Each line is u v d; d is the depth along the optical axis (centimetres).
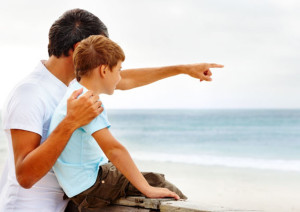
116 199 216
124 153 205
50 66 238
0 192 241
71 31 233
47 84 231
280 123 4897
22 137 211
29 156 201
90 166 214
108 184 212
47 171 203
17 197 222
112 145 204
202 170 1852
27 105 215
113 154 204
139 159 2344
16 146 211
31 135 212
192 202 202
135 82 309
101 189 212
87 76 217
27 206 222
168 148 3070
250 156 2527
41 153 197
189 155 2612
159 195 206
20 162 205
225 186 1428
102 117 208
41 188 224
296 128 4378
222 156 2542
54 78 236
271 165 2066
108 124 209
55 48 234
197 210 183
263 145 3083
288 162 2197
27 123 212
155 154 2691
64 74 240
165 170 1852
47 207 225
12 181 224
